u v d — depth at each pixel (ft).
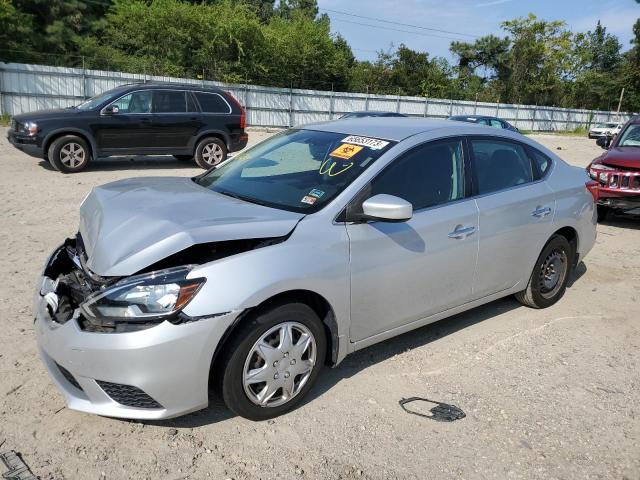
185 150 42.55
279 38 120.06
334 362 11.71
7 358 12.60
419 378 12.82
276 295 10.51
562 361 13.93
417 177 12.96
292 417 11.08
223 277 9.75
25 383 11.69
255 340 10.23
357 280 11.51
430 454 10.18
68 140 37.96
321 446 10.25
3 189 31.65
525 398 12.16
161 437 10.28
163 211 11.09
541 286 16.80
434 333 15.26
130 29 109.70
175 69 105.19
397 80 163.73
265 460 9.81
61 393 10.89
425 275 12.85
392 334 12.83
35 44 103.40
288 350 10.70
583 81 182.60
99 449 9.88
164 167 43.60
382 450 10.23
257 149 15.02
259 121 105.29
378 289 11.96
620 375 13.37
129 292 9.39
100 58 102.42
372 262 11.72
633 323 16.52
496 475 9.73
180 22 108.78
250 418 10.70
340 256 11.18
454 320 16.19
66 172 38.40
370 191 11.94
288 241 10.67
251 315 10.19
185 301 9.43
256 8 127.75
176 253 9.80
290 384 10.92
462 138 14.23
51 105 84.53
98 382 9.54
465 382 12.73
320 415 11.19
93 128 38.70
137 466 9.50
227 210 11.30
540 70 179.73
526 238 15.38
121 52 110.63
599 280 20.40
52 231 23.20
